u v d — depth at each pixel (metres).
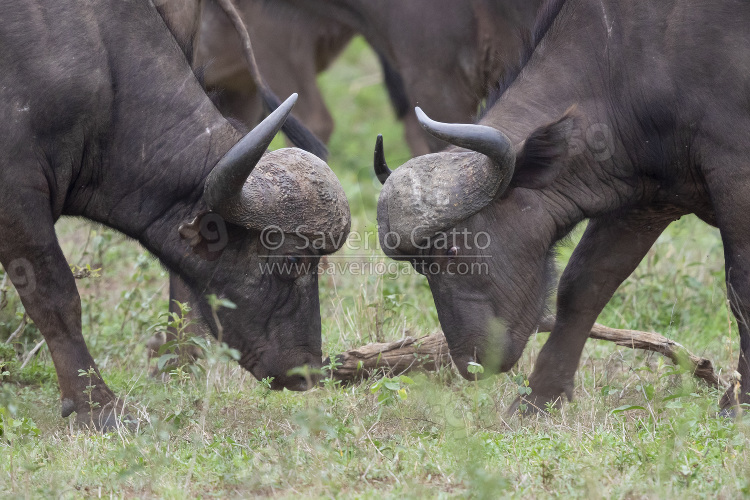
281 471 16.88
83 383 21.38
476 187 20.45
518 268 22.06
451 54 31.77
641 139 21.89
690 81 20.95
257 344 22.11
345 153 54.09
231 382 24.48
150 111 21.50
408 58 32.62
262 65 37.41
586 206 22.45
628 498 15.80
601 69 21.88
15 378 24.45
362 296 28.16
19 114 20.31
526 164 20.77
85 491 16.72
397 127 58.69
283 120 19.67
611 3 21.75
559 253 23.38
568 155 21.75
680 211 23.36
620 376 25.06
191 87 22.05
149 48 21.59
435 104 32.41
